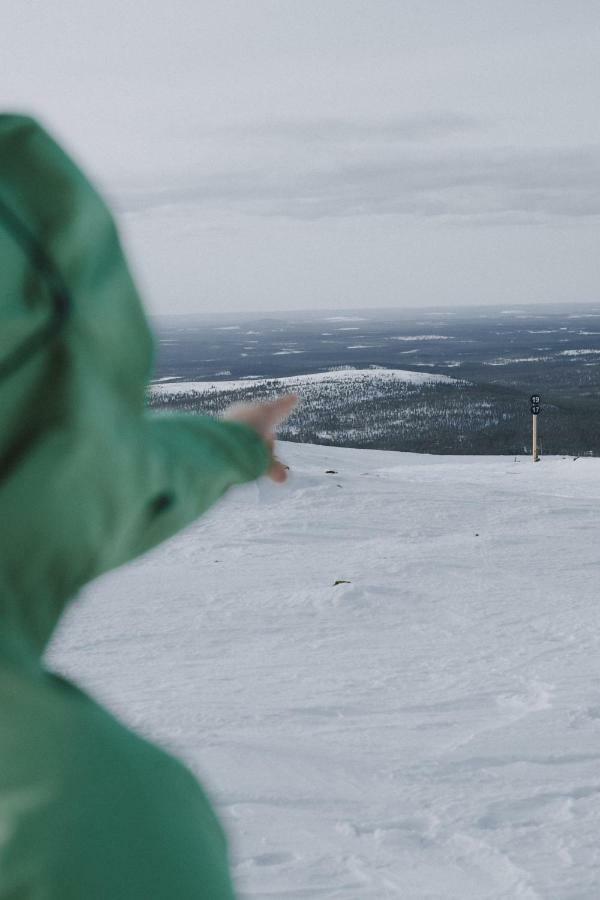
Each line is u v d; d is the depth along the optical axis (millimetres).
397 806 4535
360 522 19391
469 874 3705
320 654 9383
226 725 6316
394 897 3467
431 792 4758
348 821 4301
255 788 4801
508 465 36469
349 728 6266
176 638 10273
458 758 5375
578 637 9852
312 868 3738
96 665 8953
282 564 15398
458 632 10422
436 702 7137
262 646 9867
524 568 14586
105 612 11617
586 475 32000
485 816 4367
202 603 12227
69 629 10648
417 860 3838
